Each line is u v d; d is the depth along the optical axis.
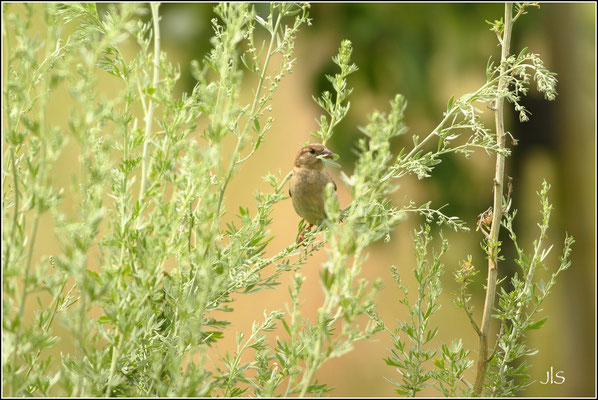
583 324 15.61
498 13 14.42
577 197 15.66
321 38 14.74
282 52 6.36
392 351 6.05
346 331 4.33
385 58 14.44
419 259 6.19
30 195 4.47
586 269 15.63
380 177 6.07
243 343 6.60
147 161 5.70
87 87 4.37
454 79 15.09
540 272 15.55
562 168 15.66
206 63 5.07
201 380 4.41
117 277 4.87
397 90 14.33
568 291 15.68
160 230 5.01
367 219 5.16
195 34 14.21
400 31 14.39
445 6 14.40
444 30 14.64
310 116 19.45
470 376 7.53
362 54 14.44
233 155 5.32
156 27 6.02
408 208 6.27
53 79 4.42
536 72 6.09
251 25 6.34
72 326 4.30
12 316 4.72
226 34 5.17
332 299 4.27
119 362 5.13
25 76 4.72
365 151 4.48
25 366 4.98
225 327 5.73
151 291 4.98
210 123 4.90
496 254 6.04
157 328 5.28
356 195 4.45
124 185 5.36
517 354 5.97
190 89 14.04
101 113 4.45
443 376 5.95
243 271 5.96
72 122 4.34
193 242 6.03
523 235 14.87
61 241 4.27
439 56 14.77
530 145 15.48
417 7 14.41
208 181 5.09
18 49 4.64
